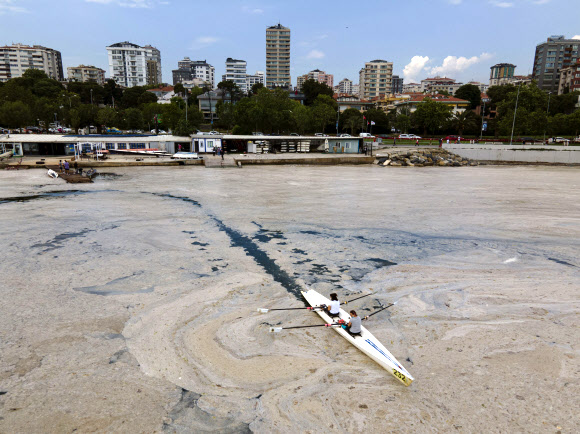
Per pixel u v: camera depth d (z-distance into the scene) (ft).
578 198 109.19
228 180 136.67
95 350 33.91
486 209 93.81
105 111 300.81
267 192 114.11
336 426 25.30
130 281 49.52
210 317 40.50
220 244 65.41
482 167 202.49
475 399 28.02
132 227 74.95
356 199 105.29
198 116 306.35
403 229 75.61
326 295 46.78
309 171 168.14
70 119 301.02
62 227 74.02
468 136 335.06
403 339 36.52
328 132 381.19
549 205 98.89
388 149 244.42
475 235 71.77
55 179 132.77
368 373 31.30
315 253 61.57
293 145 220.23
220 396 28.27
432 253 61.87
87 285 48.06
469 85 461.78
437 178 152.46
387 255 60.90
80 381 29.60
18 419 25.48
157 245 64.39
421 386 29.55
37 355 32.94
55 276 50.65
